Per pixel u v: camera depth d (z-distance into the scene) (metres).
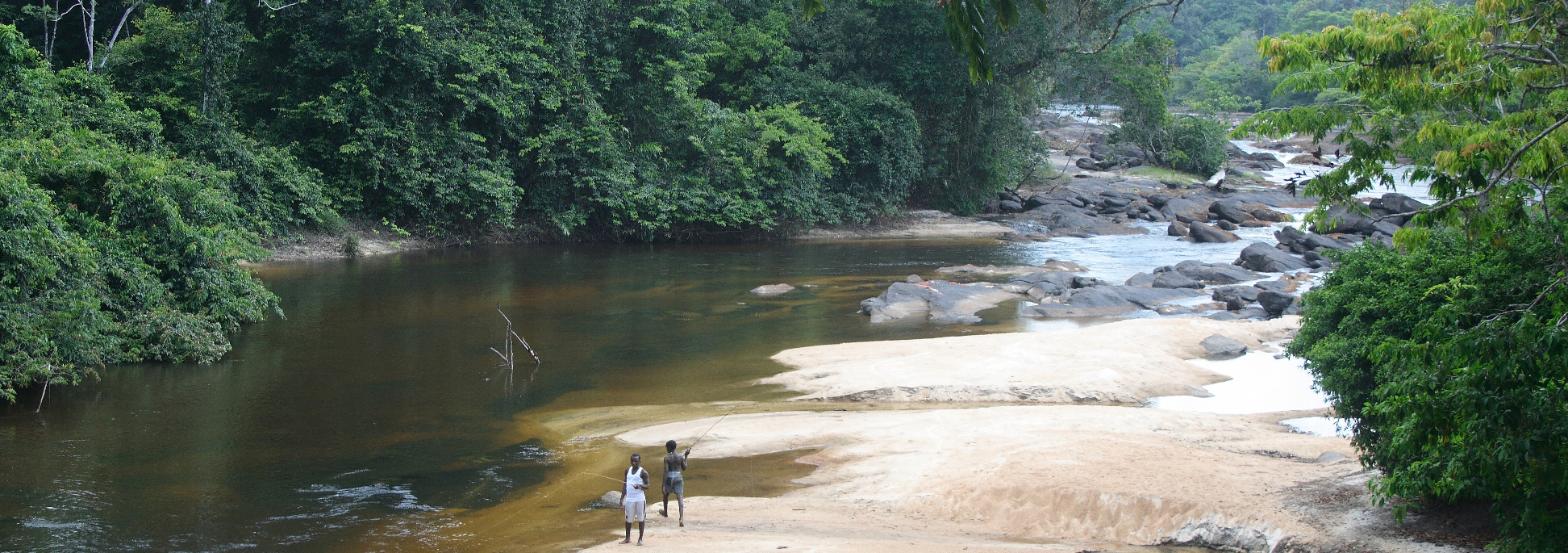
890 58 51.41
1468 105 10.73
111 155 21.25
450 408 16.72
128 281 19.25
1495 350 7.65
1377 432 10.80
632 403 17.25
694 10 46.56
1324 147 85.62
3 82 21.97
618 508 11.98
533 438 15.06
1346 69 10.78
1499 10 9.99
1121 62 55.03
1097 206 56.09
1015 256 39.59
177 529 10.98
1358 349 11.33
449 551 10.42
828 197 49.44
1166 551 10.50
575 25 41.62
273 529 11.06
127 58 34.03
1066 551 10.14
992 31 46.91
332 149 37.66
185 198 21.73
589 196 42.84
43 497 11.98
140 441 14.54
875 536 10.66
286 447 14.36
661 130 44.97
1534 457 7.47
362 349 21.33
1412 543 9.63
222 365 19.72
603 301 28.16
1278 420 16.16
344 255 36.94
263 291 22.89
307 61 36.44
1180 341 21.92
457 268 34.75
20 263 16.48
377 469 13.42
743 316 26.11
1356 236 41.88
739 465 13.73
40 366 16.11
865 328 24.48
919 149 51.44
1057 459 12.84
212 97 34.12
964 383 18.03
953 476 12.55
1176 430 14.95
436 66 37.28
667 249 42.38
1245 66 118.50
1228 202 52.88
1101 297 27.47
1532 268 9.96
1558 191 9.83
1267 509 10.83
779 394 17.89
